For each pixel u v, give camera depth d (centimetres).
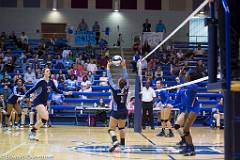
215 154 761
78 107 1630
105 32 2781
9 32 2762
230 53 282
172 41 2633
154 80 1852
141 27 2823
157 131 1370
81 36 2625
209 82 305
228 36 271
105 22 2812
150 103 1454
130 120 1560
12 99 1496
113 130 820
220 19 292
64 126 1628
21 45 2423
